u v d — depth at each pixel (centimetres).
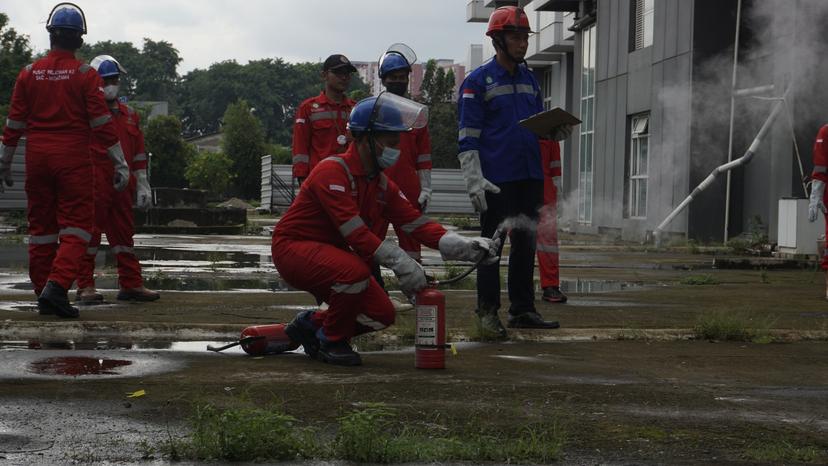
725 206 2211
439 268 1319
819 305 905
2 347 573
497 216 672
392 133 511
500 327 646
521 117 670
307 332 545
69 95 701
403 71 773
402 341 627
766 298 970
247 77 14775
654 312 809
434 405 418
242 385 455
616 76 2680
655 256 1820
